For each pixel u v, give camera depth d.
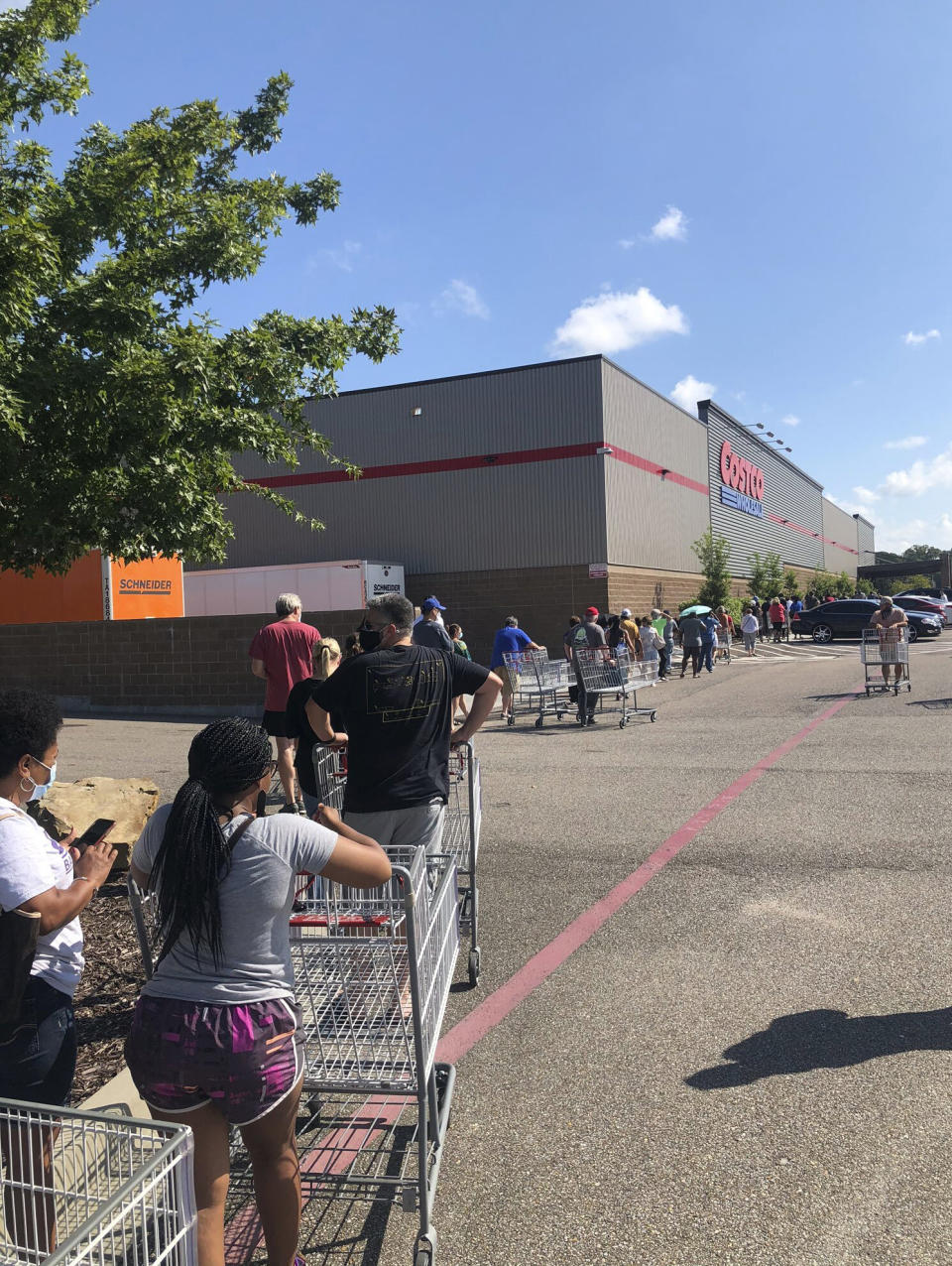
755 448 48.94
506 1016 4.38
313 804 6.25
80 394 5.68
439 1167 3.19
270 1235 2.41
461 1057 4.02
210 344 6.50
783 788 8.87
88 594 20.72
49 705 2.55
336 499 31.95
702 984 4.58
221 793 2.39
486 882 6.43
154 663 18.36
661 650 22.23
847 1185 2.99
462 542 30.36
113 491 6.16
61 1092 2.48
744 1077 3.69
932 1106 3.39
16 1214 2.13
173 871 2.30
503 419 29.81
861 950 4.89
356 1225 2.97
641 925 5.46
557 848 7.18
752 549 47.84
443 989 3.23
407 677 4.06
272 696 7.91
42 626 19.17
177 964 2.32
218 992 2.27
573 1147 3.30
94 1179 2.07
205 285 7.27
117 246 7.26
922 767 9.45
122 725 16.34
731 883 6.12
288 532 32.59
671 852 6.91
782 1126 3.34
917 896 5.65
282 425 7.76
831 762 10.02
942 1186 2.96
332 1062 2.84
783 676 20.97
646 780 9.65
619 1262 2.72
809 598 41.94
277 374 7.07
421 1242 2.64
